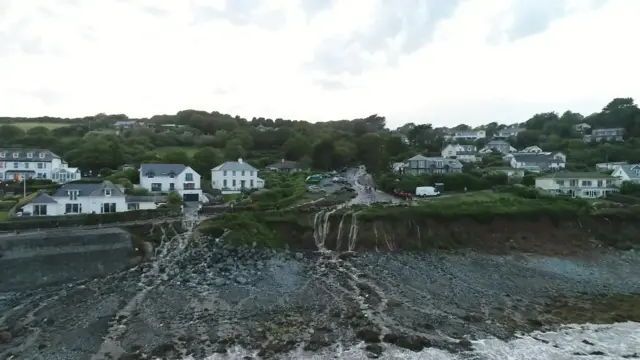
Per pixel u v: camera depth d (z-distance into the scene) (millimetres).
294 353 28250
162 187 74688
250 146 134375
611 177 87312
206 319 32875
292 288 39625
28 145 104625
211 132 161375
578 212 62500
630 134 142875
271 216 55188
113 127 152625
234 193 78750
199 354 27828
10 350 27922
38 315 32688
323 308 35344
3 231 45656
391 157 123688
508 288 41781
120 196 59062
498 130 194750
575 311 36750
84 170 89125
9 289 37906
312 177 96500
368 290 39156
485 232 57750
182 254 45500
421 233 55688
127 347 28469
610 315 35969
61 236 42875
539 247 55750
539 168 110375
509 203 65125
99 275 41562
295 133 141125
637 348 30172
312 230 53875
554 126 158250
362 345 29422
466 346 29688
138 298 36250
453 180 87062
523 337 31484
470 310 36000
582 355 29031
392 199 71875
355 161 130375
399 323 32812
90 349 28188
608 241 58625
